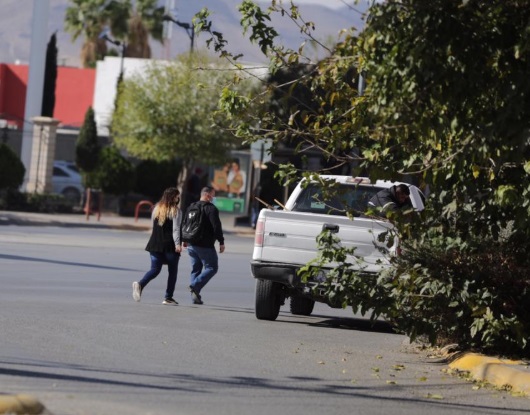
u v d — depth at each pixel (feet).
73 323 95.86
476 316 88.89
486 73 71.51
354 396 69.41
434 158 81.92
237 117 88.43
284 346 91.30
